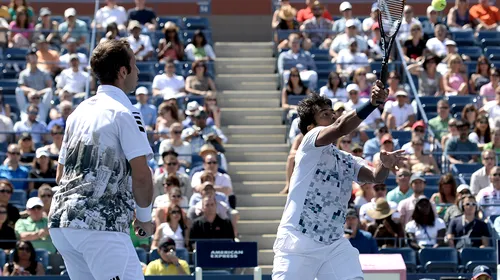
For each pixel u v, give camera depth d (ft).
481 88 127.75
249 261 77.87
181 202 99.60
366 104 42.73
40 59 132.16
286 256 46.44
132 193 40.19
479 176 104.63
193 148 112.88
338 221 46.34
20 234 92.99
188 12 162.71
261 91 132.67
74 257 40.11
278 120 127.44
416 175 97.91
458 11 150.41
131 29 135.44
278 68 135.13
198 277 62.49
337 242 46.42
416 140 110.93
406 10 142.10
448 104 119.03
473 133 115.85
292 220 46.37
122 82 40.65
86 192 39.06
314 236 45.96
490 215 98.63
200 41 137.28
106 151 39.22
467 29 148.15
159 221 95.09
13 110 125.49
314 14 144.56
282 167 118.52
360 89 123.95
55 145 110.73
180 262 86.74
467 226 95.35
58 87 127.44
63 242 39.45
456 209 96.94
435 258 91.71
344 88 124.47
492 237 95.55
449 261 91.35
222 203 96.22
